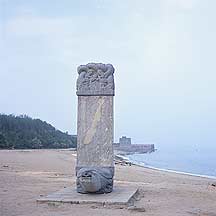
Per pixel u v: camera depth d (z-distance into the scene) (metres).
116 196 14.95
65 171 34.09
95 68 16.95
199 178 36.03
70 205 13.59
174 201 15.39
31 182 21.61
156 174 37.56
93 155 16.75
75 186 18.77
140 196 16.47
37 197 15.38
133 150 153.25
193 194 18.00
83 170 15.72
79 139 16.92
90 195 15.25
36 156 61.19
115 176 29.94
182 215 12.38
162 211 12.98
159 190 18.88
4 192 16.88
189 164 77.56
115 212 12.46
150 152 157.25
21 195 15.98
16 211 12.49
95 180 15.16
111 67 16.97
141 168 48.84
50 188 18.62
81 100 17.06
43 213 12.19
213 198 16.89
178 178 33.44
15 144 94.94
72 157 64.75
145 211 12.86
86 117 16.97
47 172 31.14
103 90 16.88
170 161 89.00
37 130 110.19
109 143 16.72
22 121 105.38
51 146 110.88
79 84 17.03
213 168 65.31
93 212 12.38
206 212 13.15
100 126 16.84
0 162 42.00
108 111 16.86
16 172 28.95
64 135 125.44
